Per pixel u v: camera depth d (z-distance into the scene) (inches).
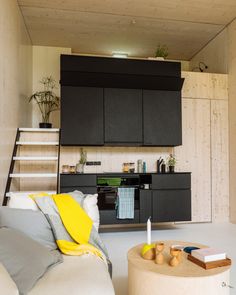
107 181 182.2
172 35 230.1
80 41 238.5
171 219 182.2
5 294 51.8
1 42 136.1
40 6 186.4
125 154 201.5
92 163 195.8
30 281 61.2
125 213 175.9
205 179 209.5
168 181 183.5
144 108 188.7
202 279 65.8
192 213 205.9
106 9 191.9
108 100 184.5
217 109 214.2
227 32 216.4
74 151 194.4
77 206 93.9
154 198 181.0
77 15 198.7
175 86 192.1
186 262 74.5
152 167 203.8
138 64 185.0
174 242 92.4
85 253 81.1
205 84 212.5
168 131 190.9
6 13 146.7
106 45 247.6
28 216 84.7
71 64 176.2
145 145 191.8
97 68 179.5
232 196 208.7
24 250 66.9
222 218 210.7
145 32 224.7
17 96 177.9
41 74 240.5
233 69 209.2
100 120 182.9
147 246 79.0
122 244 153.5
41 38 231.8
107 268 78.2
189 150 207.9
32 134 190.1
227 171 213.9
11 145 161.0
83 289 61.5
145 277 69.2
